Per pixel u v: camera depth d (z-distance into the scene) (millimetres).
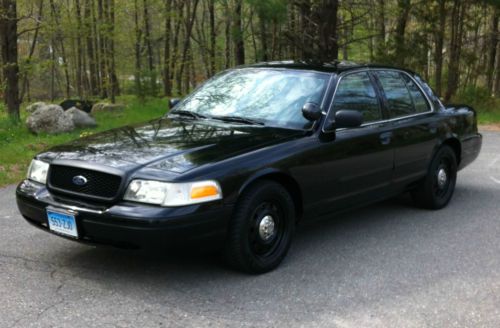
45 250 4746
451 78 21766
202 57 30969
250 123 4820
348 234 5367
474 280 4258
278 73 5293
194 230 3758
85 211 3832
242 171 4000
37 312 3588
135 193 3762
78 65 31547
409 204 6531
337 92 4973
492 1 18750
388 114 5516
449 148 6352
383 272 4391
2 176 7723
